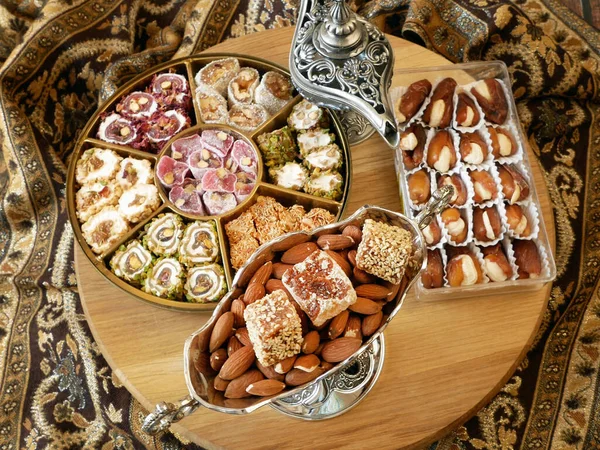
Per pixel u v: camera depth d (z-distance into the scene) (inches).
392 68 16.6
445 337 17.2
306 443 16.1
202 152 18.7
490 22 23.6
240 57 20.0
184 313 17.5
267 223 17.7
